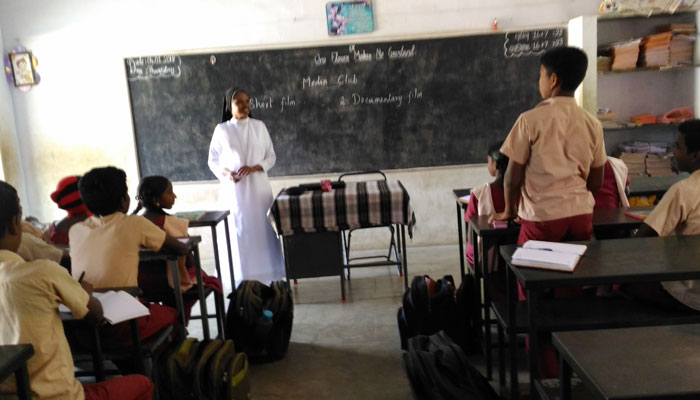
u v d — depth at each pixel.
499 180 2.55
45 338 1.46
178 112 4.62
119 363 2.25
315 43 4.52
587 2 4.46
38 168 4.71
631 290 2.02
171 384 2.05
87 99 4.61
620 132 4.65
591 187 2.19
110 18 4.50
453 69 4.55
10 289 1.44
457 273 4.01
